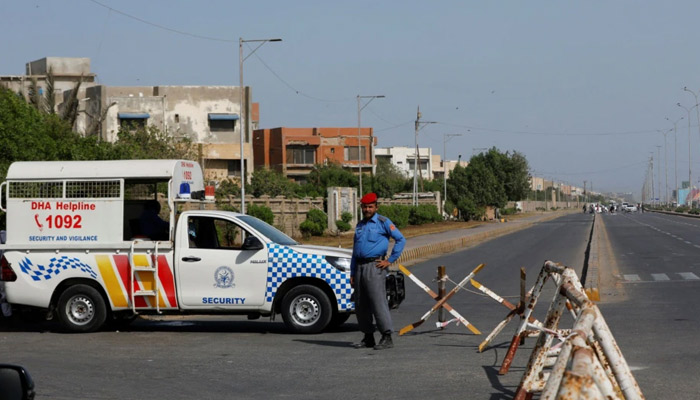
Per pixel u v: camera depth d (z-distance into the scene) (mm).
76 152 28266
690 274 27891
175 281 15734
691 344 13070
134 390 10250
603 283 25516
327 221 63594
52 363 12305
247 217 16266
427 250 43875
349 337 15047
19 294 16219
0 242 17297
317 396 9805
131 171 16094
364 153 124062
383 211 77438
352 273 13602
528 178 147375
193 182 17109
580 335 5262
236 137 87688
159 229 16688
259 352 13305
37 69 102000
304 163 118938
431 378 10766
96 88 81125
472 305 20531
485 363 11789
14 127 24516
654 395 9352
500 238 64125
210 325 17359
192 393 10055
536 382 8797
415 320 17625
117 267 15938
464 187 124000
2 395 4516
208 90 87250
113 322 16984
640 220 105312
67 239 16203
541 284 10664
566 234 68688
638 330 14836
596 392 4398
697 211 128875
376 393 9914
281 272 15453
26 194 16375
